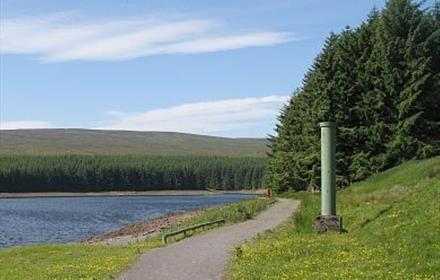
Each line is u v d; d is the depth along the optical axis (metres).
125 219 92.25
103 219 92.56
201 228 40.69
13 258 31.67
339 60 63.72
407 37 60.81
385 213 28.20
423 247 19.72
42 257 31.06
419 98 59.28
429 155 58.47
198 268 23.06
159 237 42.47
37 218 95.56
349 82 63.31
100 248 34.09
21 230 71.81
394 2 61.34
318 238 27.12
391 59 60.34
